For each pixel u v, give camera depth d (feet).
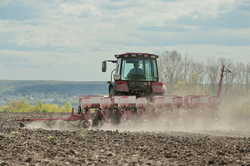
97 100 164.66
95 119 164.04
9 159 84.74
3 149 95.76
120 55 181.57
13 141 107.86
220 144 111.55
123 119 163.84
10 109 354.13
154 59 183.32
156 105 167.73
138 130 162.50
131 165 81.61
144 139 119.44
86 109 164.45
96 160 85.71
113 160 85.97
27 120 165.99
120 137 122.72
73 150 95.50
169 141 116.37
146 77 181.06
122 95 178.19
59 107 356.38
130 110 165.37
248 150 101.65
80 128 160.15
